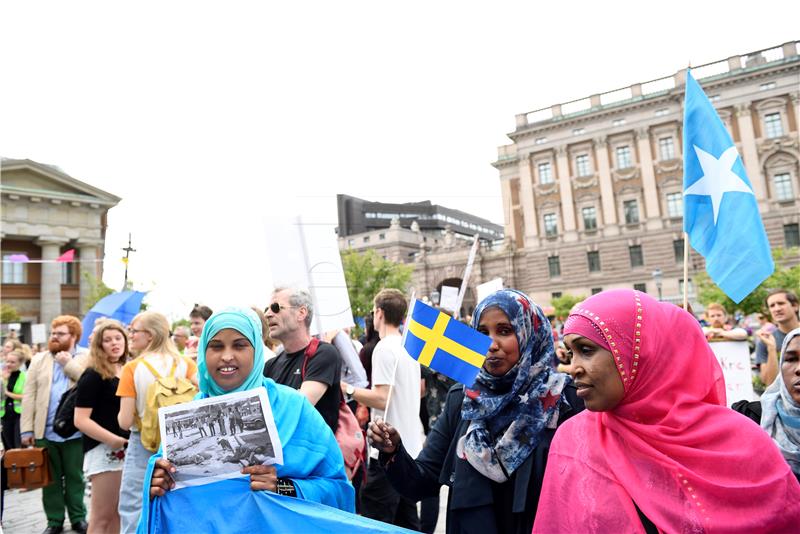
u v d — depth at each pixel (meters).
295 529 2.12
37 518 6.36
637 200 45.00
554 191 48.31
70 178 40.66
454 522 2.17
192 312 5.84
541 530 1.85
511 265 51.06
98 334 4.25
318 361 3.47
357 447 3.59
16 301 39.53
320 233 4.83
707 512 1.59
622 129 45.62
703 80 42.59
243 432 2.21
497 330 2.24
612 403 1.77
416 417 4.02
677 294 42.72
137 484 3.61
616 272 45.22
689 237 3.79
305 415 2.46
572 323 1.84
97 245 42.50
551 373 2.23
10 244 39.94
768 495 1.59
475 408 2.21
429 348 2.31
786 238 39.66
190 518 2.16
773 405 2.66
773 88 40.53
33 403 5.80
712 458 1.64
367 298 47.62
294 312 3.59
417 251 72.25
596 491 1.76
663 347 1.77
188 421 2.21
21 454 5.13
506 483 2.12
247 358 2.39
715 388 1.81
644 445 1.72
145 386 3.68
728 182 3.65
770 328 5.55
